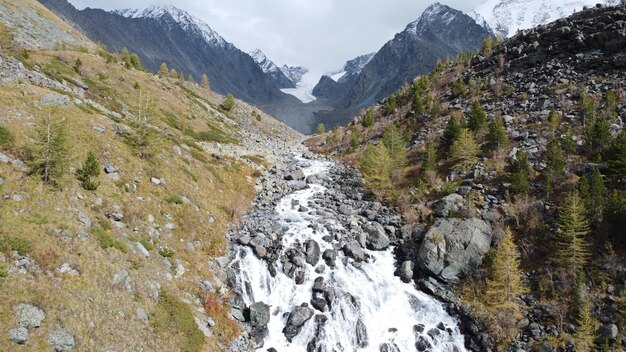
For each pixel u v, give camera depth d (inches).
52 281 818.8
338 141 3619.6
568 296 1242.6
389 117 3624.5
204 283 1221.7
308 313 1268.5
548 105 2363.4
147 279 1037.8
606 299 1186.6
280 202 1950.1
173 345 949.2
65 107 1498.5
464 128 2374.5
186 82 5457.7
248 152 2760.8
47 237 892.6
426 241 1492.4
